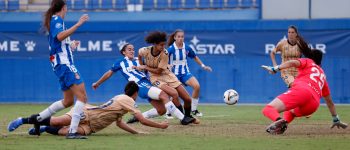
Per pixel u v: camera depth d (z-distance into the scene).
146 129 27.61
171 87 29.86
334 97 49.72
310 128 28.12
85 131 24.30
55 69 23.53
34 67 52.41
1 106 47.66
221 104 49.50
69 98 24.12
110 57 51.62
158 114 29.97
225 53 50.59
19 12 62.59
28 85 52.44
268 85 50.03
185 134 25.39
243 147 21.09
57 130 24.45
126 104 24.41
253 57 50.19
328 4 54.97
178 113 29.45
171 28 51.19
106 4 62.81
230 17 59.81
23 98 52.53
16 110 42.78
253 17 59.25
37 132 24.20
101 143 22.06
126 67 30.06
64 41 23.31
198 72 50.50
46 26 23.39
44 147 21.00
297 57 35.69
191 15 60.62
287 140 23.08
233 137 24.14
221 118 34.69
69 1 62.97
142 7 62.34
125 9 62.47
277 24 50.00
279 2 56.00
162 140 23.03
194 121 29.61
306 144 21.89
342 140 23.11
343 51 49.62
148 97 29.59
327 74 49.66
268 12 56.25
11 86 52.53
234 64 50.31
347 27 49.50
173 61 34.88
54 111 24.14
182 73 35.16
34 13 62.31
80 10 62.75
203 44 50.78
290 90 24.44
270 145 21.61
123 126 25.02
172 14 61.06
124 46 30.34
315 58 25.25
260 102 50.16
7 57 52.81
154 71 29.67
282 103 24.16
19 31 52.75
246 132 26.31
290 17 55.81
